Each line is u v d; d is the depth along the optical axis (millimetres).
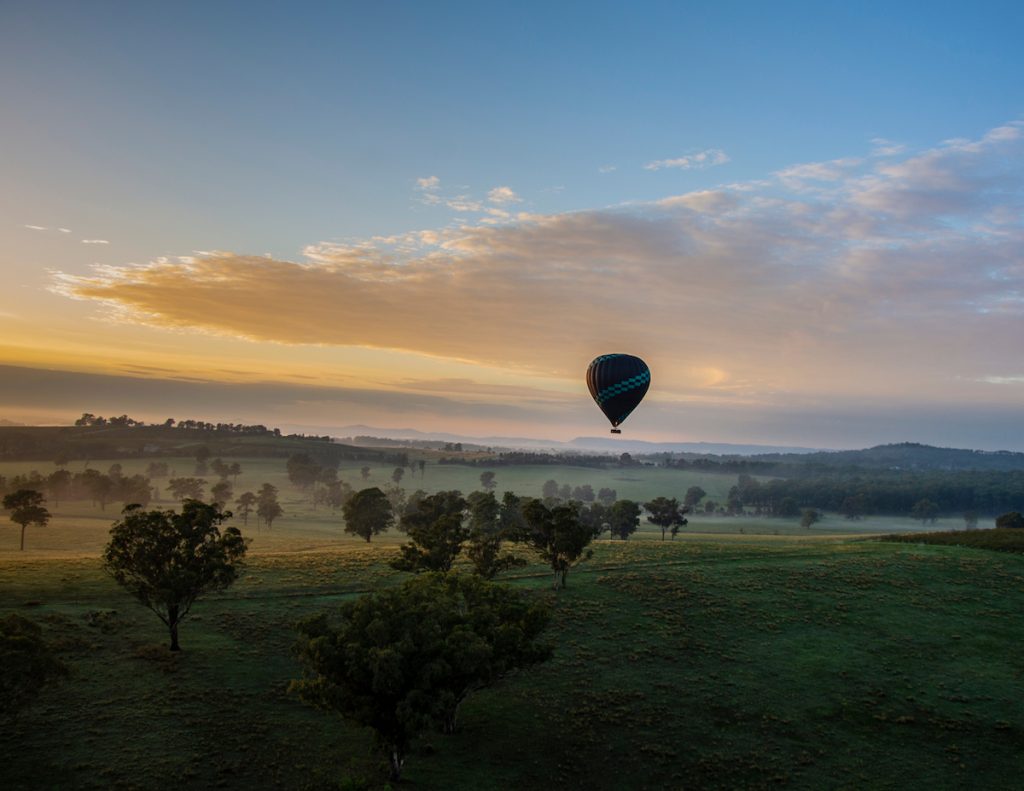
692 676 46250
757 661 48719
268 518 150625
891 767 36688
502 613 37938
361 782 31000
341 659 31672
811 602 60031
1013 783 35500
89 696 38906
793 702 43281
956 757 37750
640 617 56156
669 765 36500
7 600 52594
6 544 104500
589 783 34625
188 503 48375
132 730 35938
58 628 47281
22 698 32219
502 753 36938
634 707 42062
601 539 126000
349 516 108312
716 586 63781
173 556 45844
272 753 35406
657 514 123688
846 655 49875
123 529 45375
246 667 44500
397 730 32344
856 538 113125
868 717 41625
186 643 47219
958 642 52312
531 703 42375
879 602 60219
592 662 48000
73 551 97000
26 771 31750
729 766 36500
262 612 54188
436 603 34375
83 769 32312
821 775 35875
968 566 70938
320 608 55656
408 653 31469
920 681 46125
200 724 37281
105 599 54844
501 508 107250
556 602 59312
